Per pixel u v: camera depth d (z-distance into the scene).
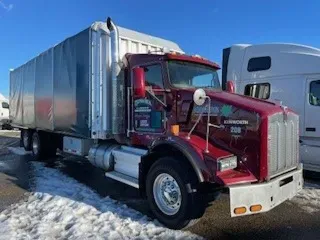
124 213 5.43
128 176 6.23
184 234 4.66
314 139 7.93
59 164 10.07
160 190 5.11
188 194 4.64
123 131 6.62
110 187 7.14
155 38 7.87
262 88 8.83
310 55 8.09
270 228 4.95
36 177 8.09
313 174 8.57
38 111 10.44
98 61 6.91
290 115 5.16
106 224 4.95
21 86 12.34
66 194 6.50
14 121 13.41
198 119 5.04
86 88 7.31
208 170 4.49
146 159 5.46
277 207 5.88
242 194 4.29
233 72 9.44
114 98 6.61
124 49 6.99
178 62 5.94
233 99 5.04
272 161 4.65
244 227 4.97
